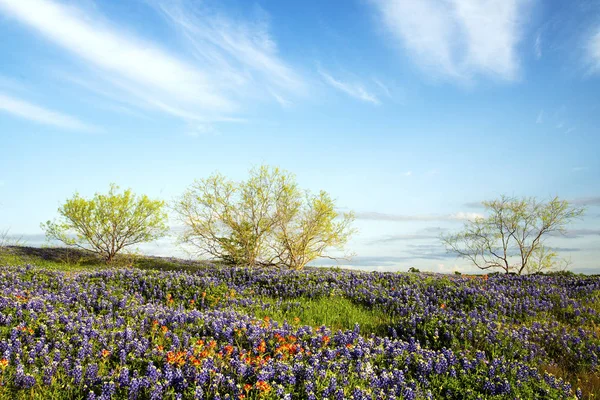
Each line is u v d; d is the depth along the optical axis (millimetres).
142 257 30609
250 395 6621
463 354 9273
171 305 13594
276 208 25812
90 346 7988
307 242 26219
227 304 13672
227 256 26766
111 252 27500
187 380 6863
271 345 8758
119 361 7719
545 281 18734
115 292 13891
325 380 7078
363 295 15164
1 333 8375
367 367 7637
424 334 11055
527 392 7707
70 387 6570
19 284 13586
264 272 18953
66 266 23844
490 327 11523
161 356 7738
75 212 26703
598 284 17891
